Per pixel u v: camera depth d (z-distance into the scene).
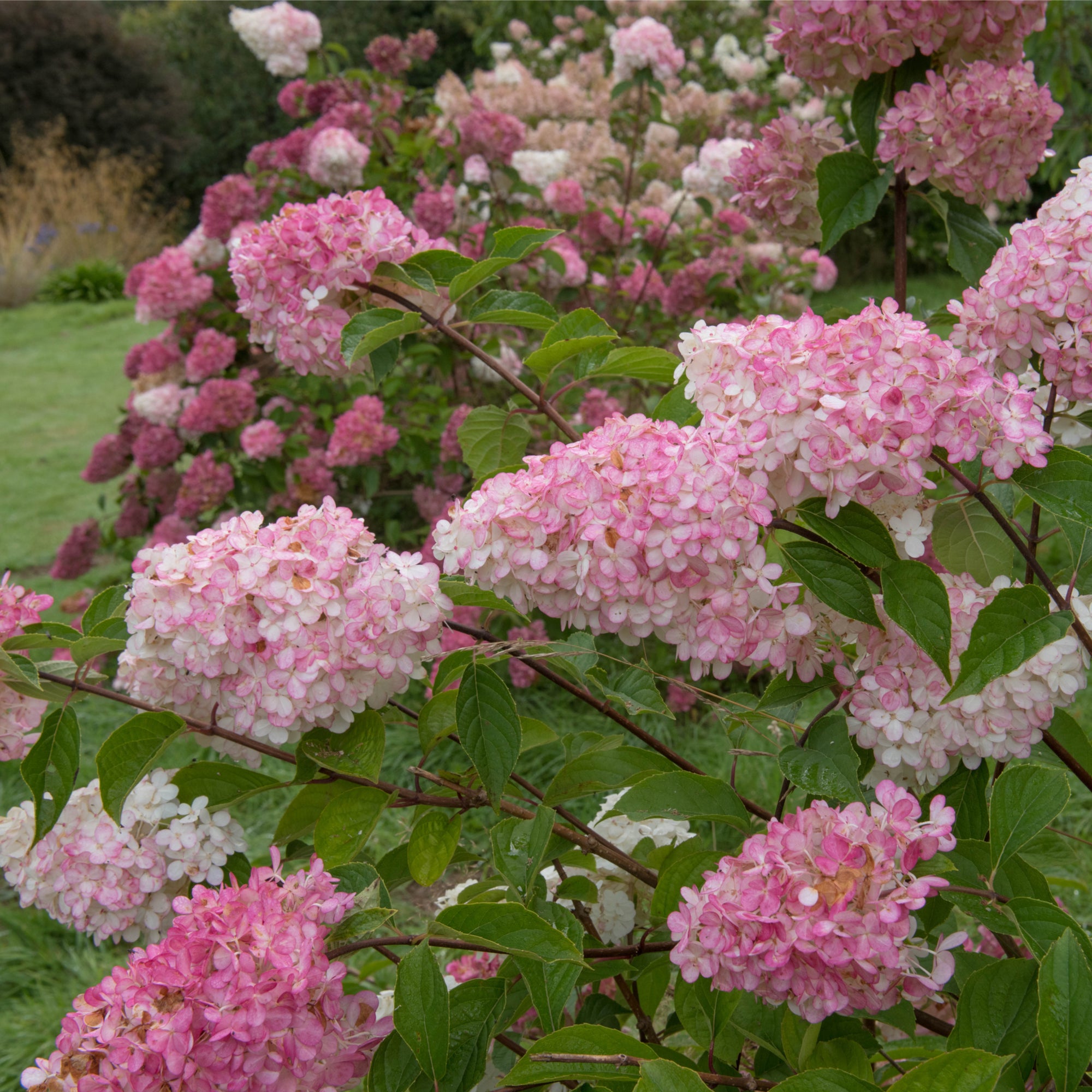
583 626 1.10
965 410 1.01
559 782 1.31
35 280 15.95
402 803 1.30
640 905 1.70
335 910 1.10
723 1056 1.21
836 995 0.93
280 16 5.05
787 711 1.39
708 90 9.00
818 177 1.68
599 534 1.00
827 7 1.56
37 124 19.80
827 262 5.59
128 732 1.19
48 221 17.58
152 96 20.55
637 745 3.67
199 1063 0.95
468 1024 1.14
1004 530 1.17
